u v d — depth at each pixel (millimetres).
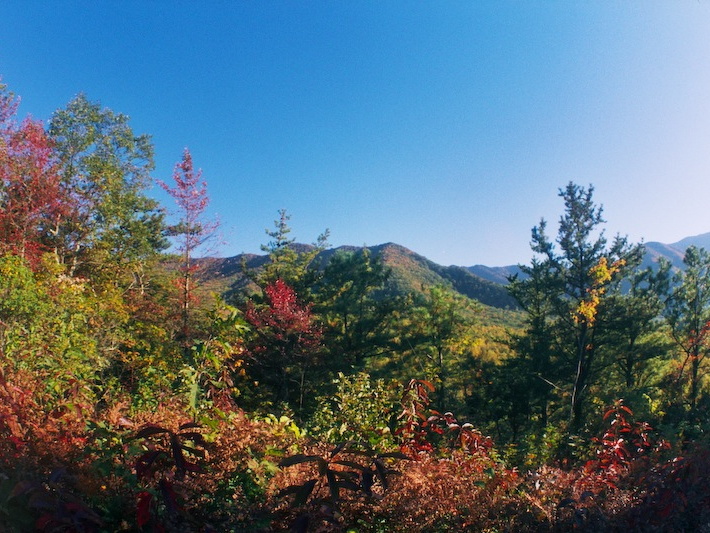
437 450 3613
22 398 2219
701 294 23875
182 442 1898
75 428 2246
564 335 25438
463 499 2461
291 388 21922
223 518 2014
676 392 21641
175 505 1664
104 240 24688
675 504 2467
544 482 2752
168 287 19828
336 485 1763
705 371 24031
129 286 23203
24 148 18422
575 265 24438
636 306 23953
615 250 24344
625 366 26359
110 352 9633
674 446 4324
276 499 2158
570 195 24609
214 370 3342
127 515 1782
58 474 1624
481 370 25750
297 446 2811
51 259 11984
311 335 21641
